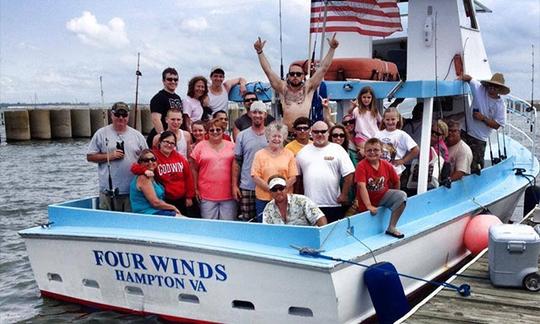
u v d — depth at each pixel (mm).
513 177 10047
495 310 5754
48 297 7023
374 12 8438
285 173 6156
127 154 6918
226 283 5648
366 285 5641
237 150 6691
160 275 6020
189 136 7457
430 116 7570
